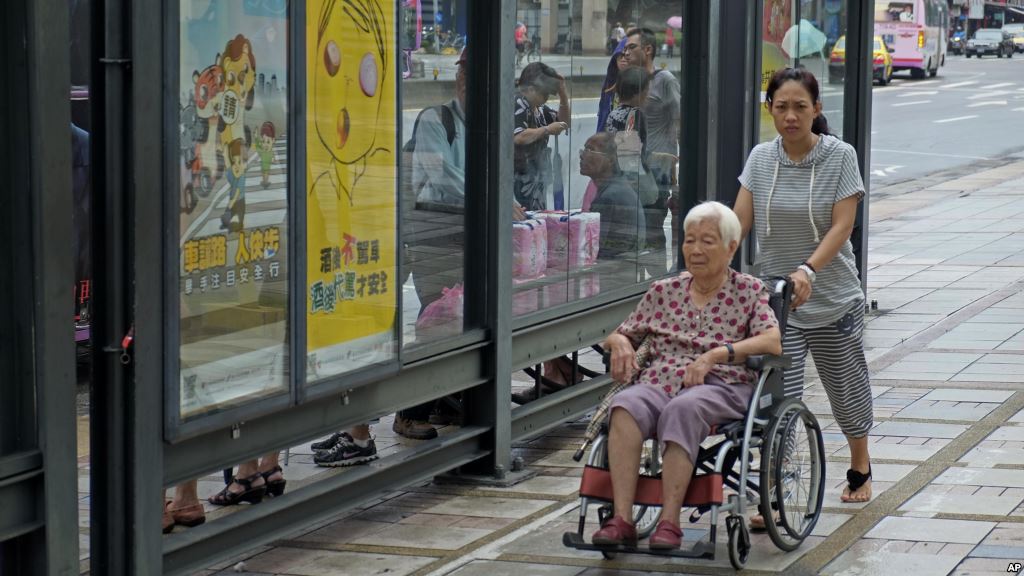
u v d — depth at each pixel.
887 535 6.26
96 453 5.12
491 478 7.43
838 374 6.64
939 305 12.62
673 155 9.45
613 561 6.04
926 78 52.31
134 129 4.96
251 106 5.54
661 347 6.08
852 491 6.83
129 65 4.95
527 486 7.36
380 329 6.44
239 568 6.03
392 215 6.49
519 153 7.59
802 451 6.27
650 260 9.20
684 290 6.11
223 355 5.46
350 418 6.41
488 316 7.38
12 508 4.80
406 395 6.84
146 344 5.07
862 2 12.16
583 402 8.48
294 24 5.73
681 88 9.48
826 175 6.38
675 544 5.57
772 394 6.09
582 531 5.73
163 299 5.14
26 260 4.80
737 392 5.82
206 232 5.34
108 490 5.11
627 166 8.80
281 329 5.78
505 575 5.88
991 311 12.27
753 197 6.57
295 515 6.08
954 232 17.58
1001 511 6.59
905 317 12.09
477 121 7.29
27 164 4.76
